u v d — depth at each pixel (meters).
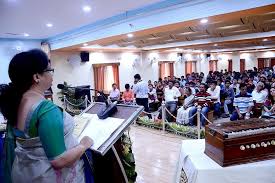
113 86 8.40
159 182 3.07
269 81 9.04
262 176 1.48
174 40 8.45
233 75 12.36
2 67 8.06
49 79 1.13
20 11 4.73
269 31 7.34
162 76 14.10
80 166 1.25
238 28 6.20
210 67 18.14
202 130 5.00
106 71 11.35
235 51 17.16
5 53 8.10
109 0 4.28
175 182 2.00
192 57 16.09
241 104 5.59
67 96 8.16
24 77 1.06
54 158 1.00
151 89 8.87
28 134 1.04
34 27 6.39
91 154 1.58
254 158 1.53
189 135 5.13
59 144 1.01
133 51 11.99
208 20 4.47
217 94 7.01
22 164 1.07
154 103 8.61
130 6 4.81
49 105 1.05
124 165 1.82
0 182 1.36
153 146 4.57
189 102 6.45
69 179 1.14
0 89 1.11
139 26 5.37
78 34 7.23
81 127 1.61
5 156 1.18
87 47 9.59
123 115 1.58
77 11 4.93
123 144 1.83
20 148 1.07
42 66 1.08
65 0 4.16
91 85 10.63
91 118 1.70
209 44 10.20
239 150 1.50
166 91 7.21
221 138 1.50
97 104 1.91
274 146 1.57
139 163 3.73
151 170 3.45
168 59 14.10
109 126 1.51
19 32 7.04
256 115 5.56
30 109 1.03
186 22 4.59
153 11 4.99
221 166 1.50
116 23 5.91
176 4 4.59
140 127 6.17
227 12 3.93
